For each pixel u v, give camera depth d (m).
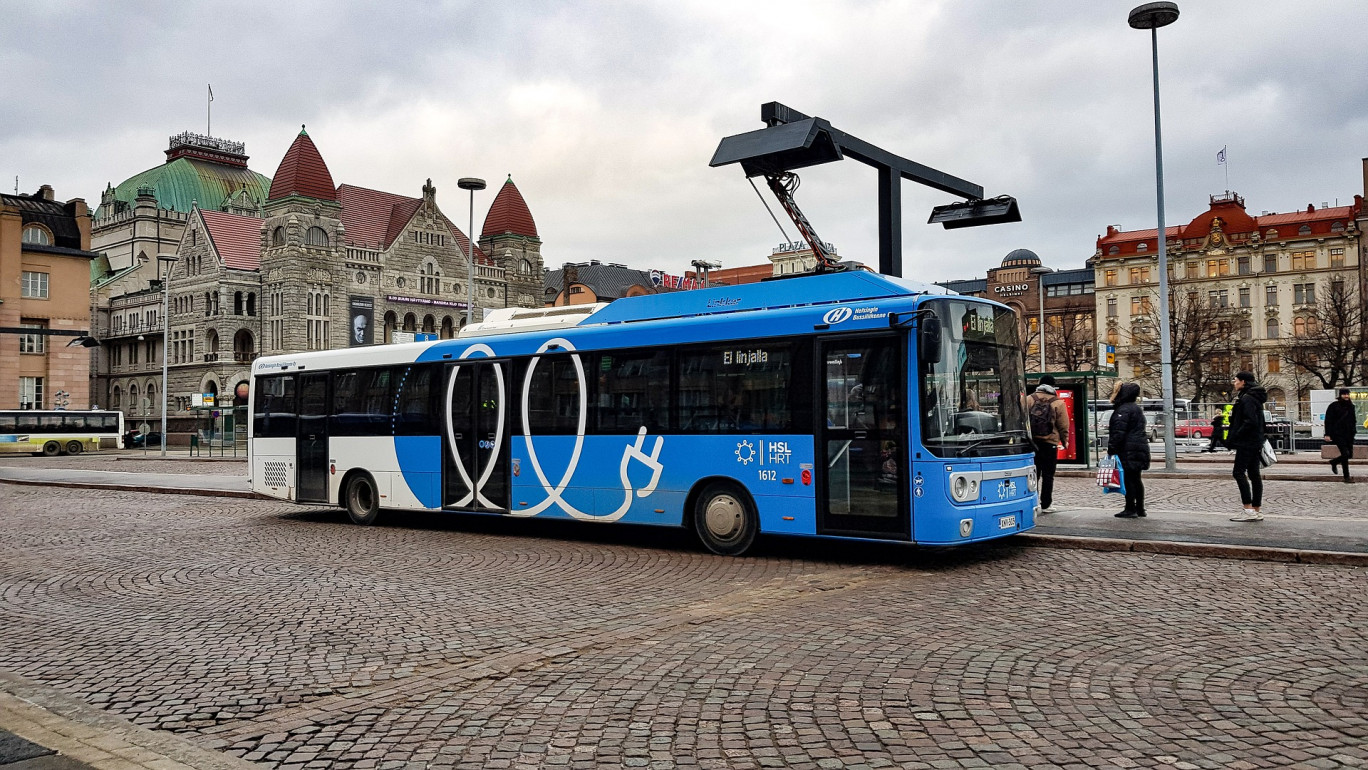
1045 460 14.98
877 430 10.82
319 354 17.23
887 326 10.79
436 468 15.19
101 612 8.88
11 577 11.01
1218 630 7.44
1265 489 20.00
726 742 5.06
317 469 17.08
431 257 89.19
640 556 12.05
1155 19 24.34
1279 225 84.81
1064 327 87.81
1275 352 83.75
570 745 5.05
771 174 15.13
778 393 11.62
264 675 6.55
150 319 89.00
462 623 8.10
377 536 14.62
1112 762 4.67
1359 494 18.47
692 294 12.91
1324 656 6.58
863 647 7.03
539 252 99.00
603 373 13.29
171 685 6.35
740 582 9.98
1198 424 47.91
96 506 20.95
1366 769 4.52
